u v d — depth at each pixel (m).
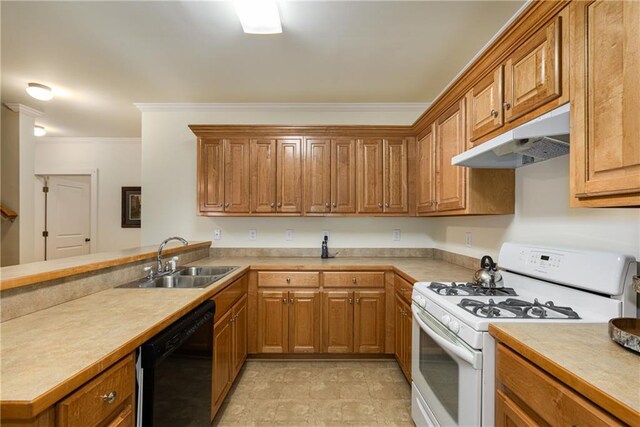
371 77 2.61
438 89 2.84
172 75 2.60
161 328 1.13
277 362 2.65
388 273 2.64
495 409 1.13
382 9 1.77
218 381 1.82
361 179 2.88
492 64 1.57
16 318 1.16
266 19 1.80
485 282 1.67
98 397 0.83
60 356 0.85
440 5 1.74
